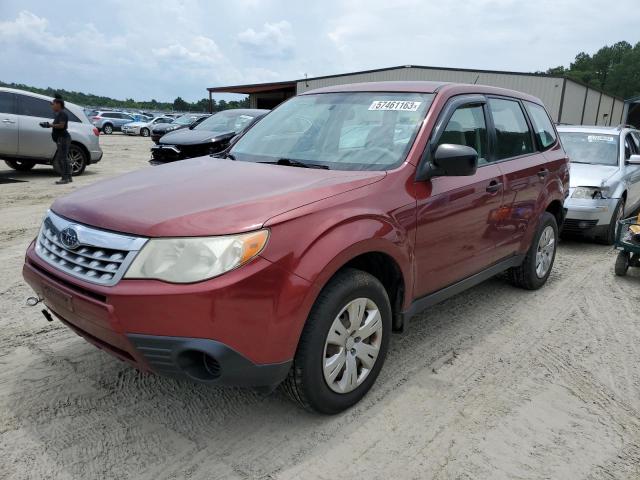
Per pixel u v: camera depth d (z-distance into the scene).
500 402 2.99
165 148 9.95
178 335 2.21
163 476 2.34
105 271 2.30
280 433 2.66
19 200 8.68
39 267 2.64
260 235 2.29
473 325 4.09
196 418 2.78
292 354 2.43
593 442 2.65
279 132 3.76
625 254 5.33
